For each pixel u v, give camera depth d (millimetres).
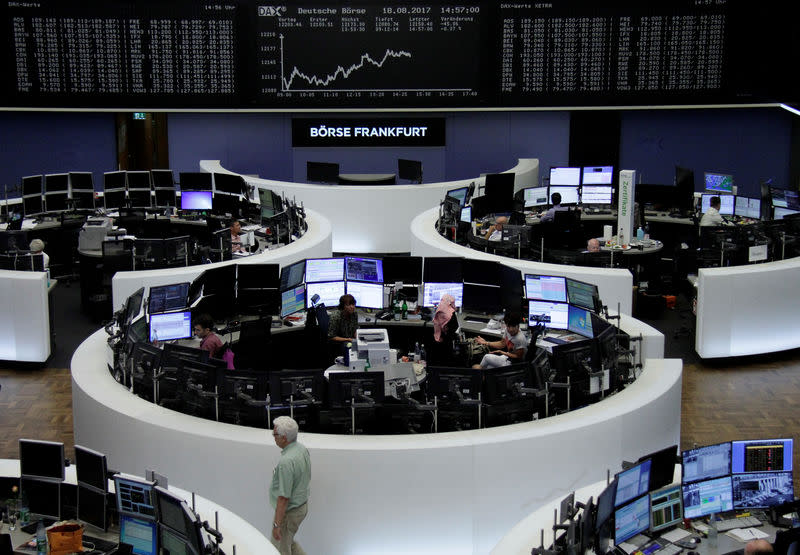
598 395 7680
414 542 6645
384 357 7902
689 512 6043
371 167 17906
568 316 9461
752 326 10797
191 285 9414
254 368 9008
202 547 5082
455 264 10133
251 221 14672
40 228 14039
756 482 6176
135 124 18188
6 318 10602
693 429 9055
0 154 16578
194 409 7215
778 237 12500
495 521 6703
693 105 13539
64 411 9508
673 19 13250
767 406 9625
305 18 13562
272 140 17844
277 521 6168
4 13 13109
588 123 17375
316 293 10281
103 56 13367
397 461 6496
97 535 5824
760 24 13133
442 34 13602
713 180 15586
